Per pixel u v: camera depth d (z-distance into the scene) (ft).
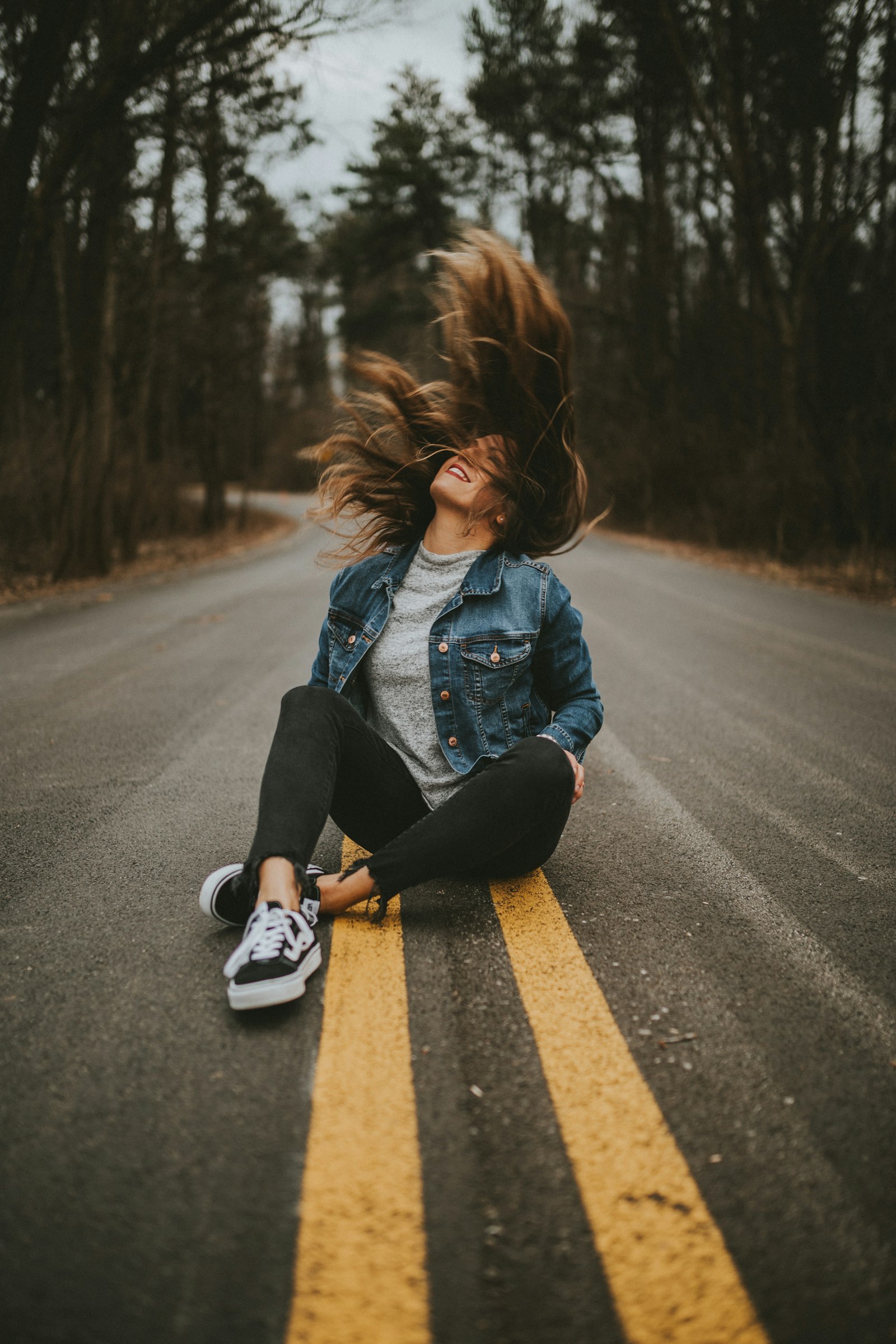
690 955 7.34
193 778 12.56
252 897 6.81
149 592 39.68
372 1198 4.70
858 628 26.81
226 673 20.26
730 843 10.09
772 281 48.16
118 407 48.11
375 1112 5.38
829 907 8.35
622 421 79.82
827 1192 4.75
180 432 96.32
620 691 18.21
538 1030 6.24
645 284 68.80
